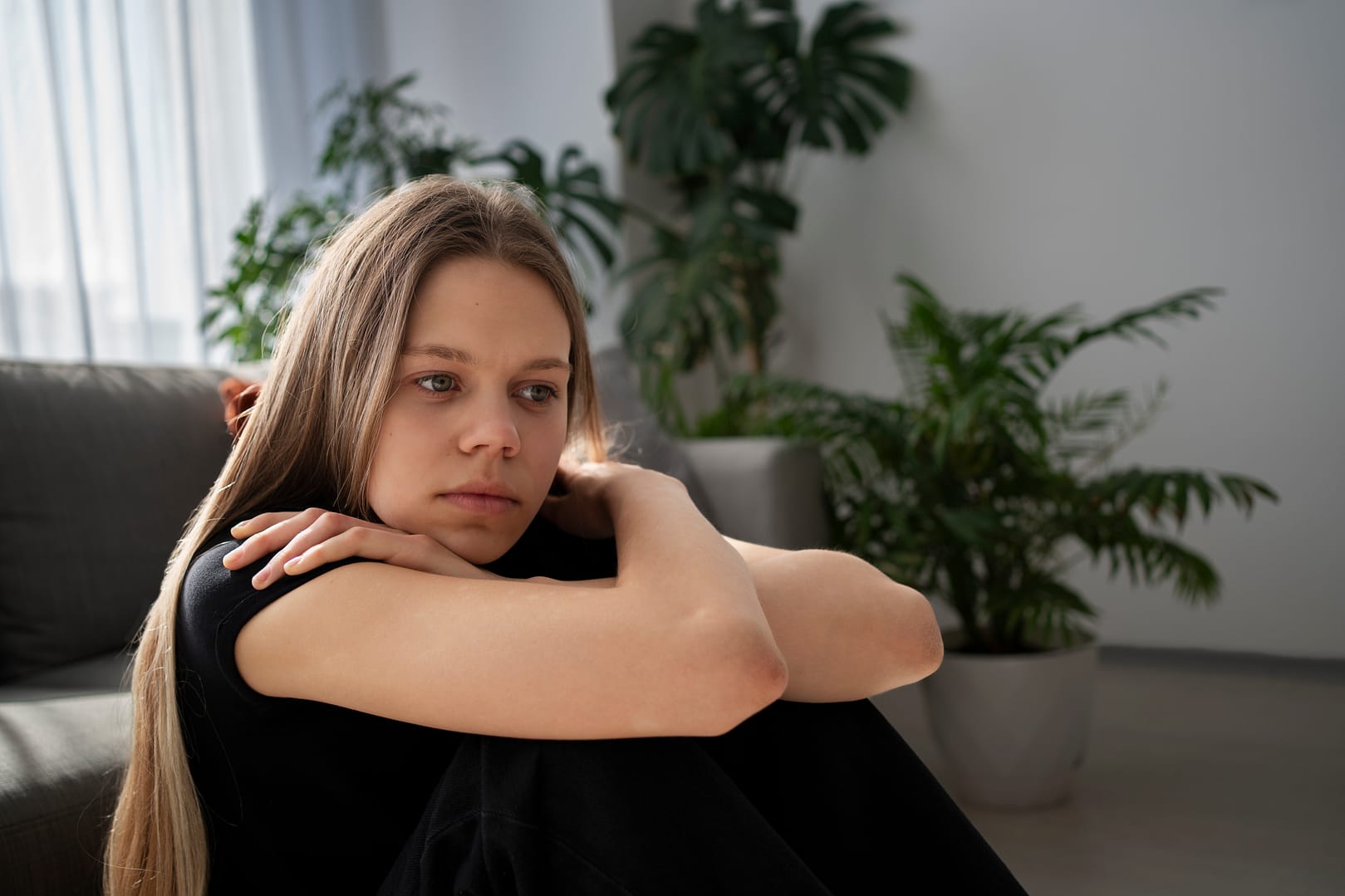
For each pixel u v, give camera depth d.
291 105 2.80
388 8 3.26
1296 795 1.80
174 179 2.49
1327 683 2.43
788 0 3.04
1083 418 2.78
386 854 0.68
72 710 0.98
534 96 3.17
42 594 1.33
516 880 0.57
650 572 0.63
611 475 0.85
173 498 1.47
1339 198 2.49
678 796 0.58
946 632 1.94
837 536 2.05
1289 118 2.53
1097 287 2.78
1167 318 2.68
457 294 0.68
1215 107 2.61
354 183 2.89
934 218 3.00
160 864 0.66
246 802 0.67
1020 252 2.88
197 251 2.49
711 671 0.57
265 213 2.68
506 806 0.57
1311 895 1.44
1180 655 2.71
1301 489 2.55
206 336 2.51
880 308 3.09
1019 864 1.59
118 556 1.40
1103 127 2.75
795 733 0.71
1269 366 2.58
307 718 0.63
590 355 0.85
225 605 0.62
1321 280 2.51
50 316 2.22
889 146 3.05
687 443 2.03
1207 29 2.61
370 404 0.67
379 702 0.59
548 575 0.84
